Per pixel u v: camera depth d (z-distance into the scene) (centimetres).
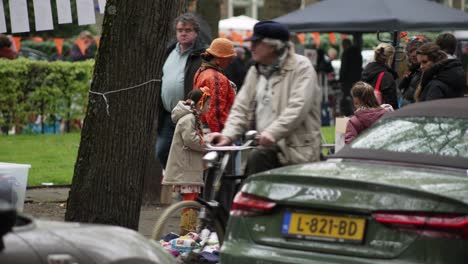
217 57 1200
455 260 682
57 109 2506
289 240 744
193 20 1274
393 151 795
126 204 1060
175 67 1282
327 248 725
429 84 1261
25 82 2447
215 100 1179
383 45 1461
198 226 917
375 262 703
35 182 1664
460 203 687
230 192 916
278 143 885
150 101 1063
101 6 1305
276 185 759
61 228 579
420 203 696
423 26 1755
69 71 2502
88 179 1058
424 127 815
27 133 2481
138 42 1046
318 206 732
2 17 1353
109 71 1050
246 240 768
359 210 714
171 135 1298
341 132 1325
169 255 621
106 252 569
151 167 1448
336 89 2898
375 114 1184
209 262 903
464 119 813
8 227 497
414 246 693
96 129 1055
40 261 539
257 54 889
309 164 800
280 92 888
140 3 1041
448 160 767
